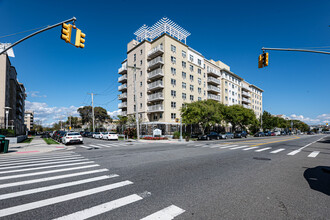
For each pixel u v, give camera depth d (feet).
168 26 118.32
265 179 16.83
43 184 14.96
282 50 36.78
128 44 140.46
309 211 10.43
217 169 20.89
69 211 10.16
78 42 31.07
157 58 111.14
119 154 33.88
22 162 25.36
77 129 252.01
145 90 118.32
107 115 197.26
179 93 117.39
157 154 33.73
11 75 141.69
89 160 26.86
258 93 241.14
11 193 12.89
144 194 12.82
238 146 50.83
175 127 112.57
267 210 10.51
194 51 132.77
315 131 404.16
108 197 12.22
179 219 9.36
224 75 163.84
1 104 109.60
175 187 14.40
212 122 94.53
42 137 124.47
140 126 114.32
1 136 37.93
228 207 10.85
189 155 32.40
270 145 54.24
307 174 18.76
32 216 9.59
